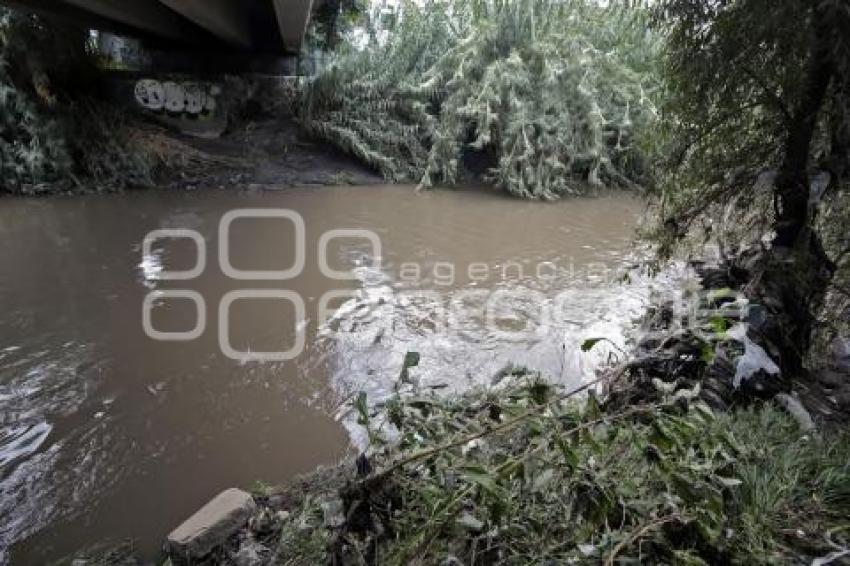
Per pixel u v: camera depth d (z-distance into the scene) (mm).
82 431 3945
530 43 12734
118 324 5559
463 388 4461
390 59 14047
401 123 13641
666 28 3314
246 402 4324
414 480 1791
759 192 3193
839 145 2877
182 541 2752
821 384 2996
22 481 3465
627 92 11789
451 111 12867
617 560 1502
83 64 12125
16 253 7539
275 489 3344
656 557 1628
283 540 2670
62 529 3131
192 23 12203
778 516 1915
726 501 1887
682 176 3584
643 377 2604
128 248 7895
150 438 3889
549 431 1658
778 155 3184
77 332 5367
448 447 1655
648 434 1686
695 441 1813
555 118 12359
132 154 11414
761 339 2799
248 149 13461
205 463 3664
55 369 4707
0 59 10328
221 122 13703
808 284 2986
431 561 1685
